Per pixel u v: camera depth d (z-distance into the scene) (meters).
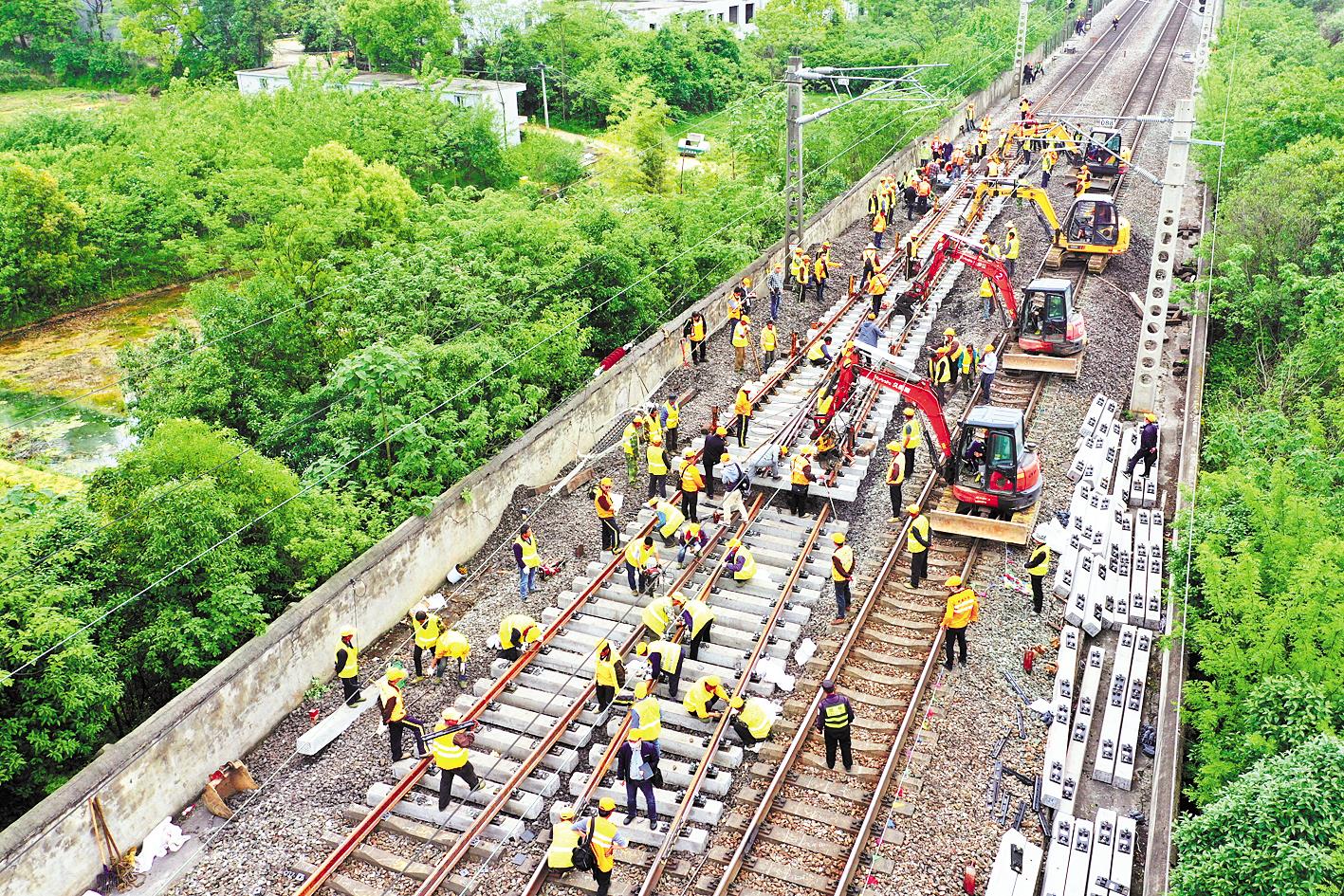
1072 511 22.31
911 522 20.06
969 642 18.91
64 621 16.61
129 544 18.80
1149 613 19.36
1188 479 23.50
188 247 40.59
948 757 16.44
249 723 17.75
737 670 18.50
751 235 37.06
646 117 47.97
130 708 18.98
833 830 15.25
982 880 14.26
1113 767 16.12
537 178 54.09
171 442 19.75
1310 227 30.11
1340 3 66.06
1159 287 25.59
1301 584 16.08
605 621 20.02
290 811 16.39
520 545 20.72
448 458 22.70
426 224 33.38
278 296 26.70
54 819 14.75
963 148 50.78
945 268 35.84
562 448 25.55
